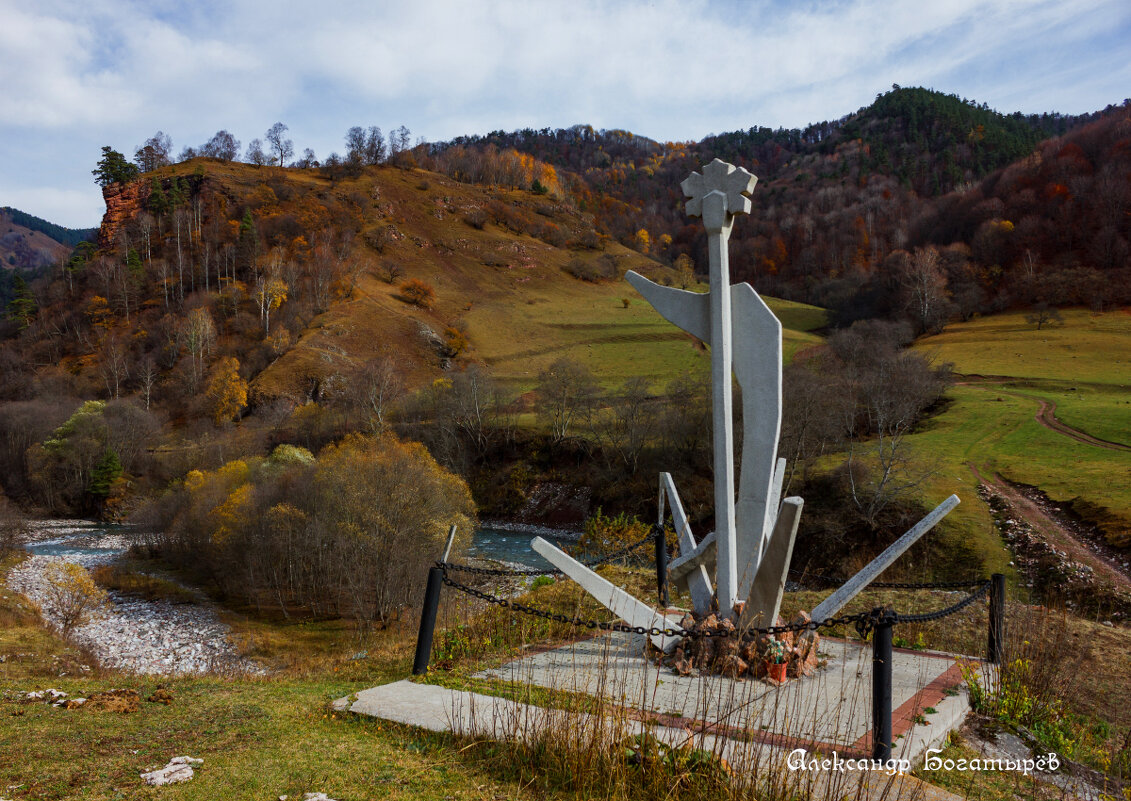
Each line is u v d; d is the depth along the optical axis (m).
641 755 5.76
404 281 135.50
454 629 11.89
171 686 9.38
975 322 102.38
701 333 10.09
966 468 47.78
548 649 10.21
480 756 6.18
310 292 119.25
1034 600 30.06
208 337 106.62
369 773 5.77
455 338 108.00
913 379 60.56
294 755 6.18
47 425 78.12
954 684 8.59
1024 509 39.47
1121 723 9.32
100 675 16.05
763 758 6.02
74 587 32.34
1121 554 32.31
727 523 9.61
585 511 64.56
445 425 75.75
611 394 80.94
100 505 69.62
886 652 6.53
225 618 34.66
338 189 169.50
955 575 34.62
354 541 33.38
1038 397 65.00
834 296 136.75
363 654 13.90
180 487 54.81
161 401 98.31
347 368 96.81
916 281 105.50
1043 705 8.59
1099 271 105.81
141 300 128.38
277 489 42.59
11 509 59.19
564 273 155.25
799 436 49.75
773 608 8.70
